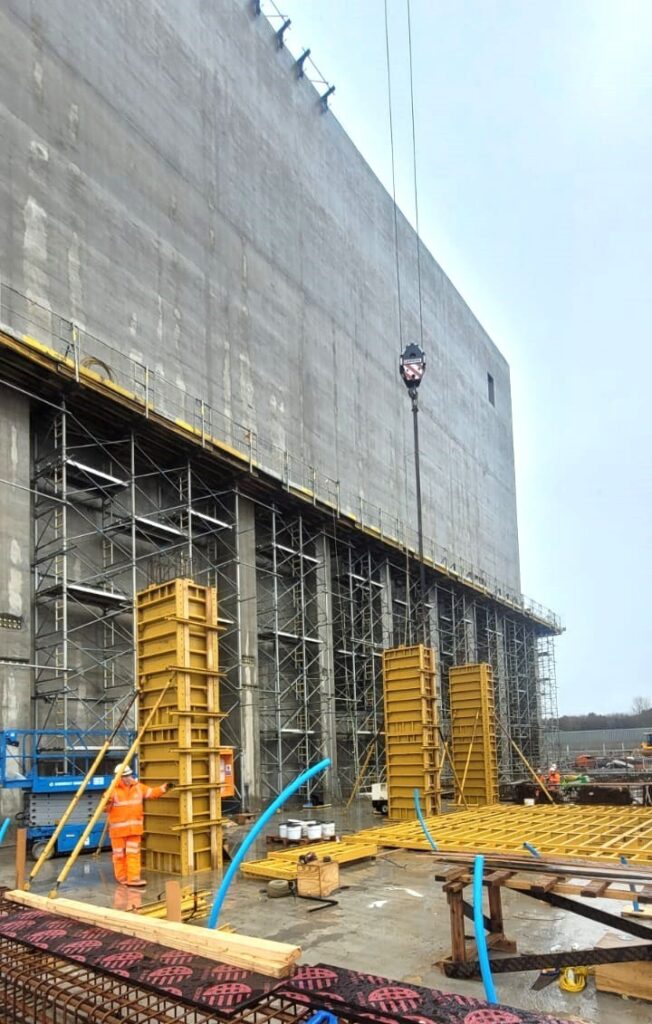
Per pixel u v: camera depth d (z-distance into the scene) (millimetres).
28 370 18984
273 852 13211
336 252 38312
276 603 27859
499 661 49875
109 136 23984
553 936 7914
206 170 28734
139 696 13625
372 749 31625
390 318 43719
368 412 39500
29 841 14281
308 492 29469
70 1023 4281
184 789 12383
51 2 22359
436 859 7980
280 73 35188
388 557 38062
